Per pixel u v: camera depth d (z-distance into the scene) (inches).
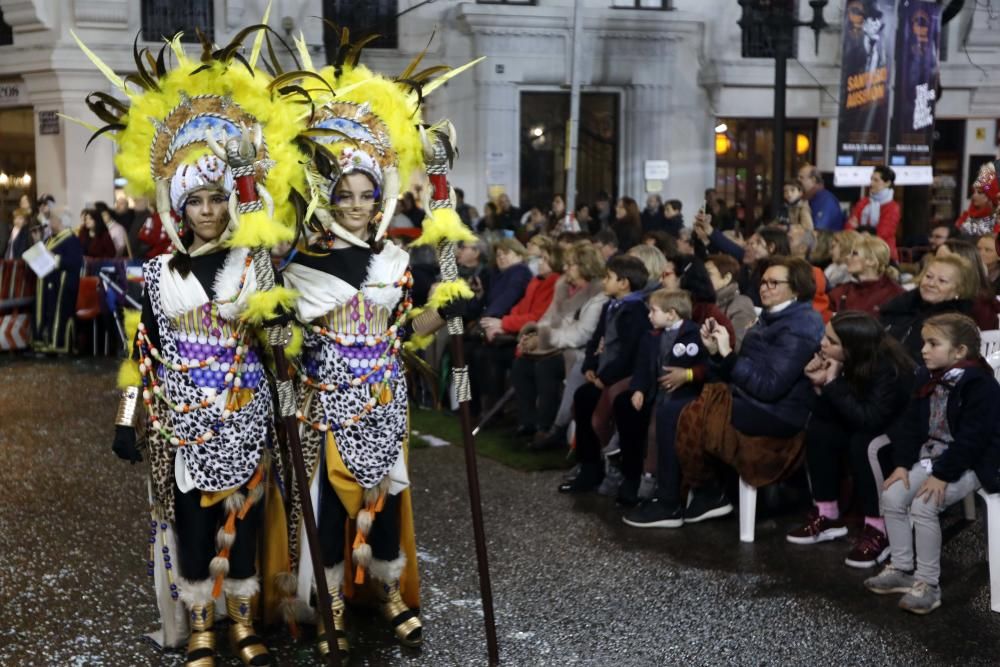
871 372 183.3
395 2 618.5
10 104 634.8
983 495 167.8
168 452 141.2
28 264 436.1
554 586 177.0
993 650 151.3
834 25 664.4
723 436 201.8
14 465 259.0
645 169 634.8
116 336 454.0
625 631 158.2
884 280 245.4
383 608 156.8
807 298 203.2
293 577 151.5
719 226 590.9
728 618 162.9
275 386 146.9
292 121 140.3
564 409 262.2
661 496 210.5
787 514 217.5
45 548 197.2
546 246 307.4
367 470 145.3
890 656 149.3
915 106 525.0
